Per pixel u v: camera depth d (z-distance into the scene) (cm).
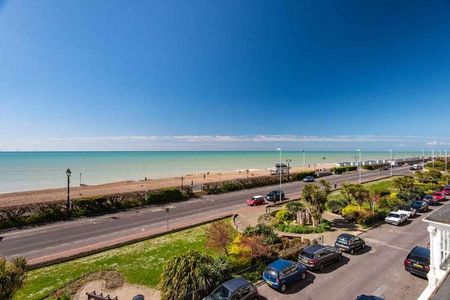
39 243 2600
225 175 8850
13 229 3056
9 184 7612
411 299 1591
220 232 2112
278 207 3978
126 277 1844
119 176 9462
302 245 2253
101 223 3281
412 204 3728
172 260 1603
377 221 3203
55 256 2234
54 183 7806
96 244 2523
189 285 1490
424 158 13400
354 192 3512
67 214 3544
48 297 1611
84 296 1619
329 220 3266
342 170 8588
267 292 1669
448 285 913
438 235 1471
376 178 6931
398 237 2683
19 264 1148
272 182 6419
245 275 1781
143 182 7206
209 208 4034
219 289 1459
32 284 1758
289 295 1639
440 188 5191
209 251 2264
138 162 16712
